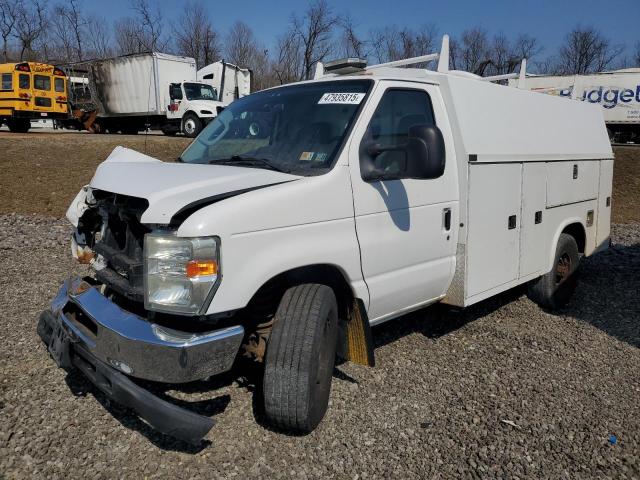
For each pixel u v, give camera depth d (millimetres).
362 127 3787
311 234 3393
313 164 3672
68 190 13703
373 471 3186
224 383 4133
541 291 5914
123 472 3107
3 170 14445
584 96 30344
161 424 2852
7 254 8258
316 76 5453
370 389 4117
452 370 4480
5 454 3219
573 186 6055
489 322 5637
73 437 3406
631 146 25375
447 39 4746
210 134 4652
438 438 3518
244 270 3066
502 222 4922
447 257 4457
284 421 3338
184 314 2924
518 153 5043
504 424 3689
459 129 4414
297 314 3328
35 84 24625
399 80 4168
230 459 3252
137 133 27594
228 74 26047
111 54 52125
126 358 3002
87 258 4117
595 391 4184
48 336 3605
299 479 3102
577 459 3330
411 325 5488
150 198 3070
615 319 5840
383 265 3877
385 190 3854
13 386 4004
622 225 13078
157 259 2959
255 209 3111
